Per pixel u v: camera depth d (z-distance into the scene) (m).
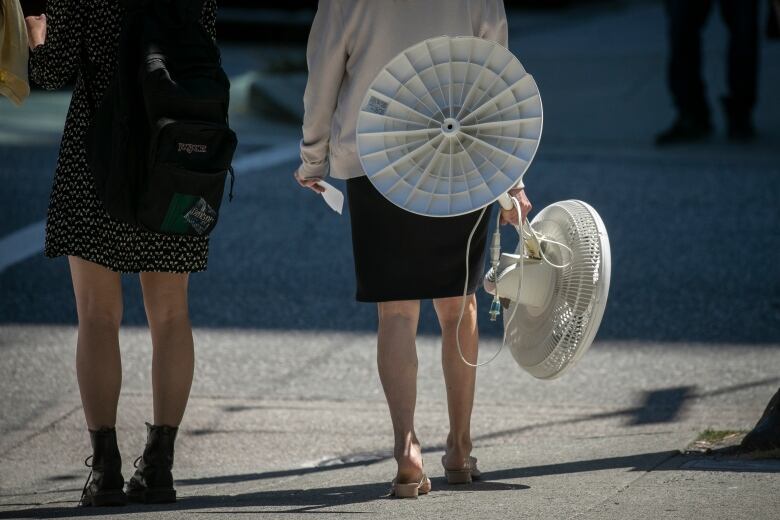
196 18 13.12
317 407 20.27
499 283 14.02
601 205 31.83
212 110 12.87
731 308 24.66
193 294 25.77
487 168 12.62
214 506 13.11
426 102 12.65
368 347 23.09
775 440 14.35
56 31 13.21
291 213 31.69
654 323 23.97
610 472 13.91
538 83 48.62
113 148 12.66
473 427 19.06
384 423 19.59
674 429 18.08
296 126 45.34
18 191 33.25
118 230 13.15
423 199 12.59
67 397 20.75
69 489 16.53
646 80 48.28
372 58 12.97
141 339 23.33
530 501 12.07
